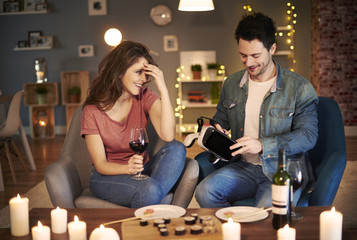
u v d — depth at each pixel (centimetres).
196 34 716
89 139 225
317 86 659
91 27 727
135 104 236
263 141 212
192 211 179
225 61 716
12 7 726
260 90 233
